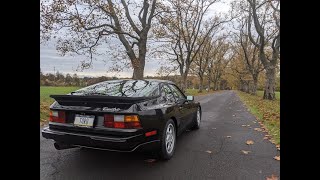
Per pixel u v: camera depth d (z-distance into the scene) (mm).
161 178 3918
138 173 4098
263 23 30406
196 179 3896
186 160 4766
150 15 19641
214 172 4184
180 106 5688
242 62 52500
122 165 4438
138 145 4168
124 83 5402
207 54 53812
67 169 4215
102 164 4477
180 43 33688
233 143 6055
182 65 35219
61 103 4520
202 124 8852
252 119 10250
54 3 15727
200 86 56656
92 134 4152
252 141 6227
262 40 25516
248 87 61719
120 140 3963
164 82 5652
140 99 4188
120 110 4098
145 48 19734
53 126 4480
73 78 24375
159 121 4527
